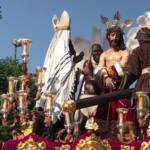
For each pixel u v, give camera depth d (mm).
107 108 19500
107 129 19391
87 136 16562
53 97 20594
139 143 16469
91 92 20016
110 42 20219
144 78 18406
